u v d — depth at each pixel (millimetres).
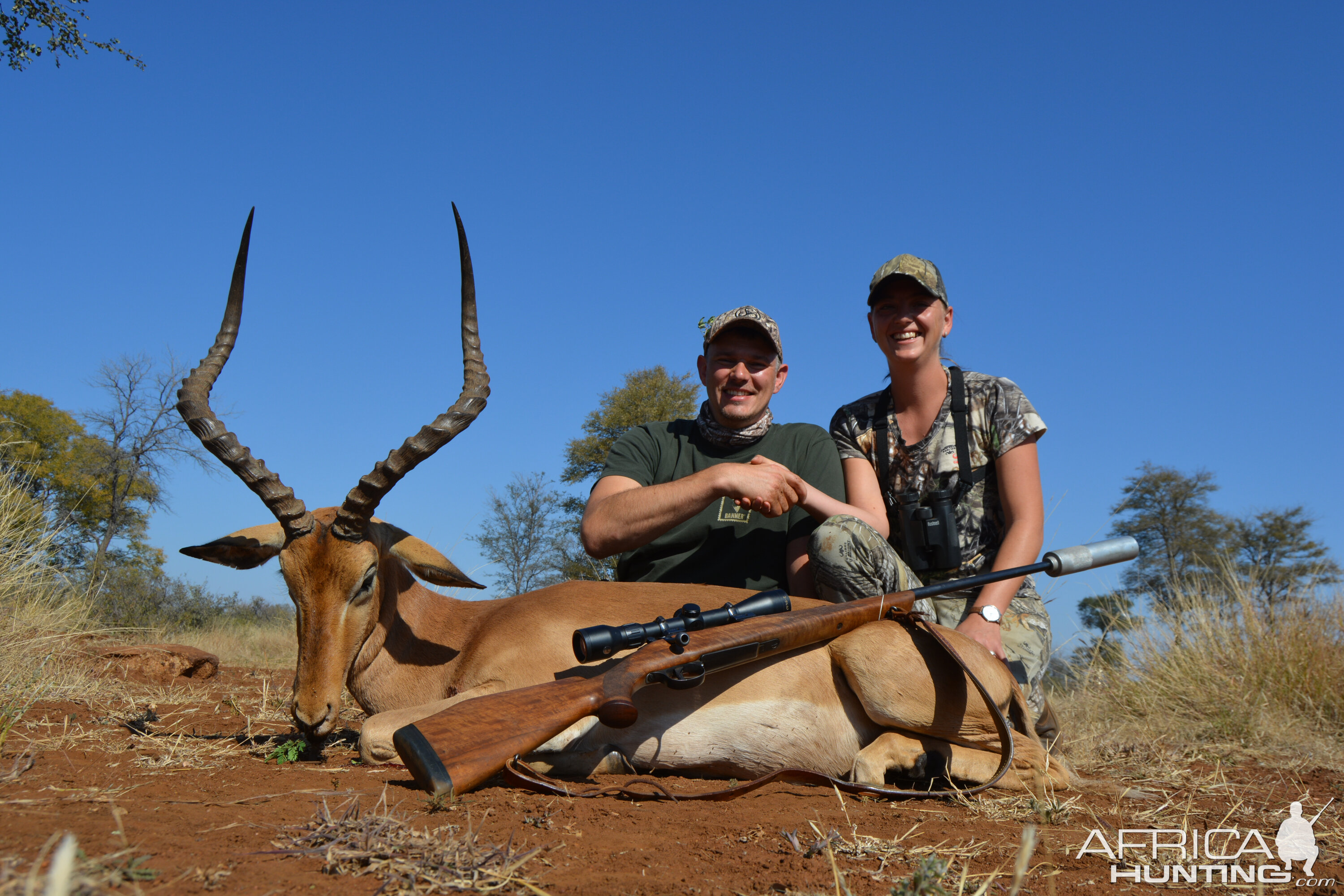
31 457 17484
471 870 2043
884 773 3785
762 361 5023
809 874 2230
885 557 4383
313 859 2066
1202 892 2385
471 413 3902
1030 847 1783
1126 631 7594
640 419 25281
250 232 4184
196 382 3877
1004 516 4996
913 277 4867
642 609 4023
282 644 12461
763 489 4211
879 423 5199
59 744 3619
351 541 3719
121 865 1874
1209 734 5961
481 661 3922
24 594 6516
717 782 3629
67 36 12859
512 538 21734
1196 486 19188
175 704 5547
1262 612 7328
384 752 3455
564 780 3553
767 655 3488
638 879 2119
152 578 15383
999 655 4238
